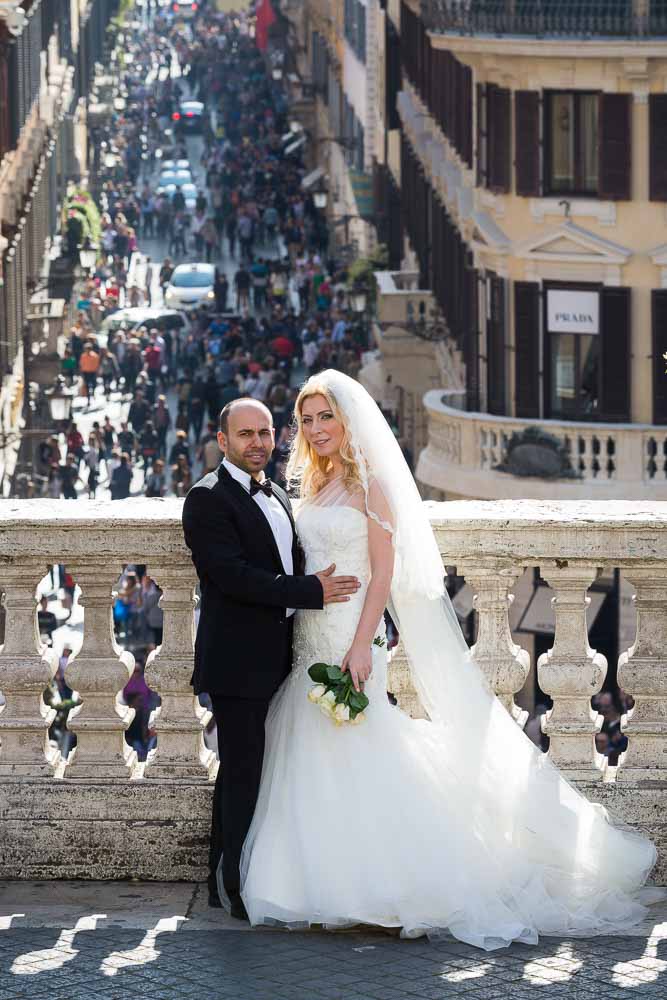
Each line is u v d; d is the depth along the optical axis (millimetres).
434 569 11125
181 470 59469
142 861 11633
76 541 11445
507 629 11656
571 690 11594
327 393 10984
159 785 11648
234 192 126125
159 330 88938
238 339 85812
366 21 99062
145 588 39625
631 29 44562
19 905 11219
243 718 11047
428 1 48938
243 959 10352
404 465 11086
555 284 47375
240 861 10984
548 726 11656
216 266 114812
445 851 10875
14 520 11398
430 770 11125
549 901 10906
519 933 10664
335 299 95688
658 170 45781
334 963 10312
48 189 93562
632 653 11594
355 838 10867
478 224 48844
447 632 11258
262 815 11055
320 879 10820
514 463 47125
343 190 114688
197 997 9828
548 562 11453
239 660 10938
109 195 130500
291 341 88250
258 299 101750
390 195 84000
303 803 10953
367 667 10922
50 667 11695
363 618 10938
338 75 120812
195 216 121938
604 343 46875
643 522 11266
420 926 10703
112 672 11648
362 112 103125
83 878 11664
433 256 63281
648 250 46281
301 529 11102
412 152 72188
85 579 11562
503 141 47750
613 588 40344
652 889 11344
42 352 77312
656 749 11625
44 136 87125
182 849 11625
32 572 11547
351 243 105188
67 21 115188
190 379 75625
